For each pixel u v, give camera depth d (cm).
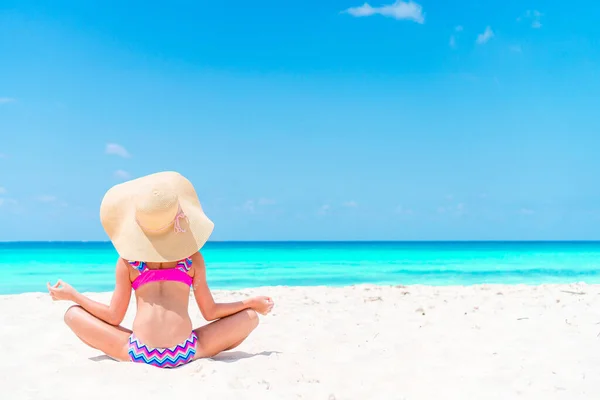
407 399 431
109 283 1780
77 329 518
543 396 438
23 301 980
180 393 431
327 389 453
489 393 446
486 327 723
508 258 3875
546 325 724
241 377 476
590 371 503
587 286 1303
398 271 2414
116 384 446
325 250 6356
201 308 542
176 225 511
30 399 414
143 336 508
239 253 5241
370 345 624
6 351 580
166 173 554
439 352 581
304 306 945
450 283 1777
